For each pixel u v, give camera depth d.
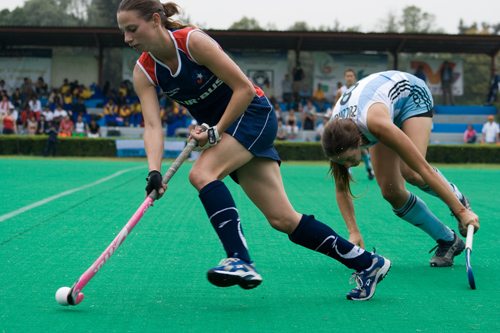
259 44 23.95
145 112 2.94
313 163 18.22
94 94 24.09
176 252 4.12
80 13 48.19
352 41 23.62
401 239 4.78
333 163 3.63
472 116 23.69
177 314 2.62
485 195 8.43
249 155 2.79
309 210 6.52
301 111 23.42
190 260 3.86
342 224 5.57
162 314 2.62
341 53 24.06
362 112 3.17
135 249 4.21
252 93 2.69
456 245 3.77
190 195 7.77
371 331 2.39
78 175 10.80
